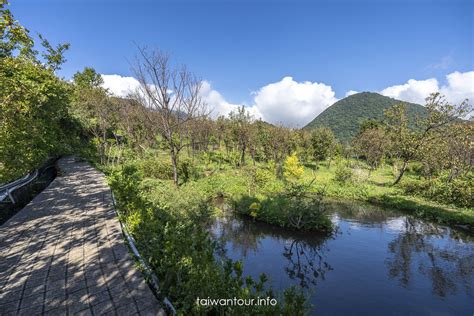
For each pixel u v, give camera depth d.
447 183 11.55
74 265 3.09
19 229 4.28
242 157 22.39
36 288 2.63
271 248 6.78
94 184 8.12
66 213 5.16
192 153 22.28
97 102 15.23
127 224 4.28
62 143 15.21
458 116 13.75
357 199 12.64
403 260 6.08
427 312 4.20
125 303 2.40
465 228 8.34
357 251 6.63
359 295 4.63
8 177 6.32
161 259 2.88
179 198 7.24
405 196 12.30
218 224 8.53
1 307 2.34
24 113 7.72
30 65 9.05
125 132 17.81
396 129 16.06
